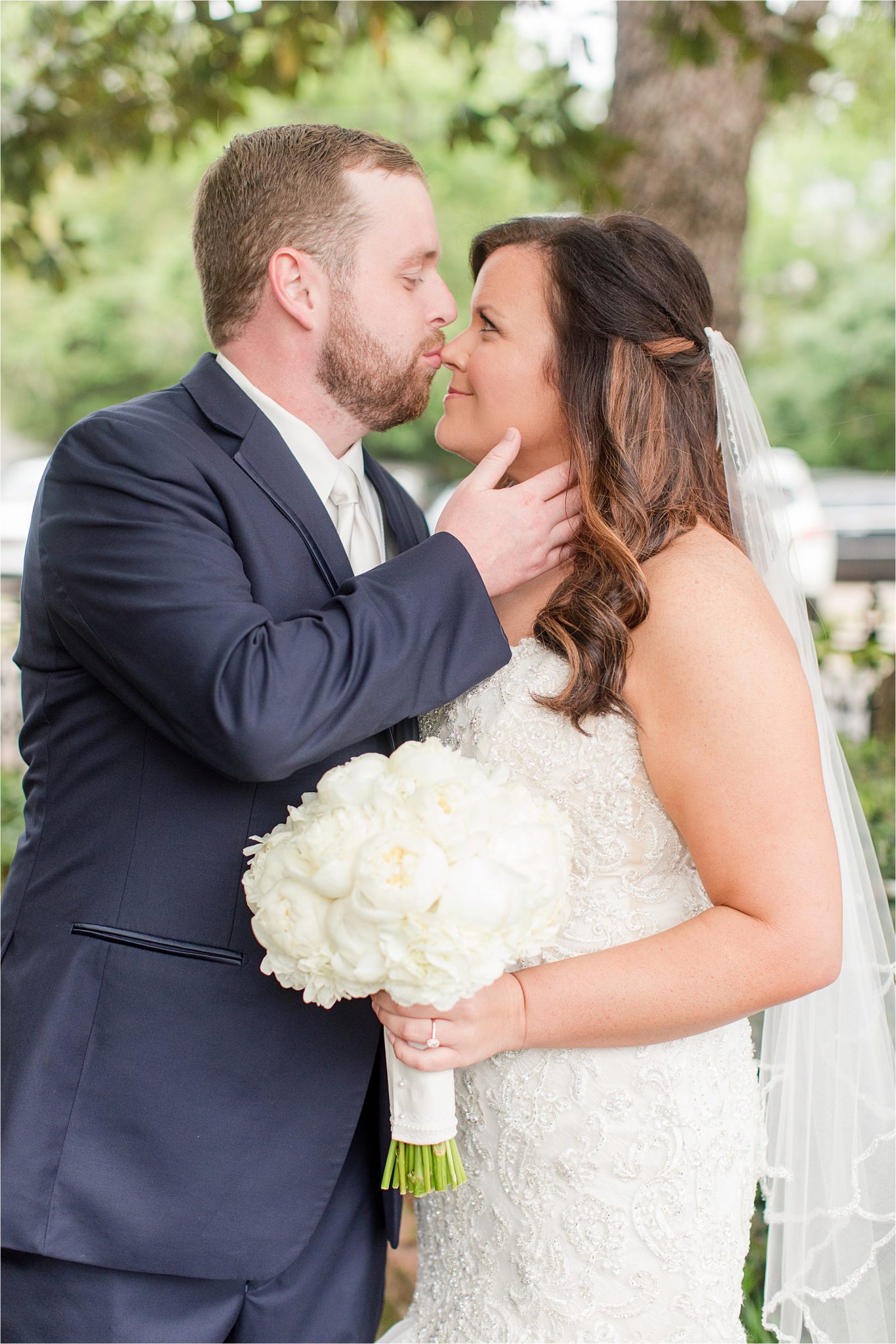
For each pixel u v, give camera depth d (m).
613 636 1.68
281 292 1.89
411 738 1.94
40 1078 1.76
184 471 1.76
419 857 1.39
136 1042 1.75
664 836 1.72
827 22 5.35
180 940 1.77
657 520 1.77
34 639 1.90
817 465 18.22
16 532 12.75
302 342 1.92
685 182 4.15
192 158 15.41
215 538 1.74
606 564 1.74
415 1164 1.64
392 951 1.40
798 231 19.16
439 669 1.69
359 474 2.15
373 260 1.90
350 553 2.04
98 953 1.78
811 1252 1.94
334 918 1.43
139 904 1.78
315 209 1.88
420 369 1.99
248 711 1.56
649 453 1.82
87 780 1.85
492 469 1.82
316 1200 1.82
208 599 1.65
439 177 15.64
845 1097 1.92
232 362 1.98
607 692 1.68
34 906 1.87
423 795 1.44
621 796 1.70
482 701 1.82
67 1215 1.73
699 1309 1.75
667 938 1.63
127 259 17.52
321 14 4.21
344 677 1.61
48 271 5.05
